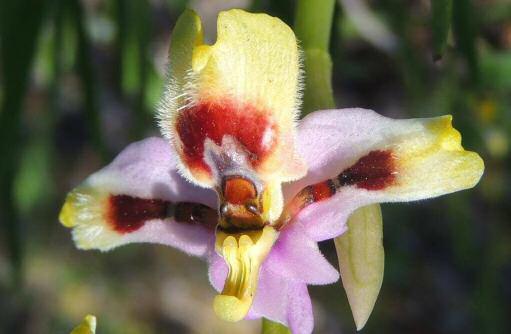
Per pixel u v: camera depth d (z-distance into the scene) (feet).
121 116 0.78
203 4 0.74
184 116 0.30
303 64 0.31
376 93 0.86
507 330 0.77
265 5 0.42
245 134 0.30
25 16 0.41
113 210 0.32
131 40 0.45
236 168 0.30
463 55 0.39
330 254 0.76
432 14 0.32
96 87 0.44
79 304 0.79
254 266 0.29
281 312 0.30
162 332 0.79
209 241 0.31
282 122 0.30
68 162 0.83
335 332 0.79
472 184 0.29
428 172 0.29
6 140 0.42
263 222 0.30
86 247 0.32
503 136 0.62
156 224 0.32
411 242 0.82
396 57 0.54
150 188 0.32
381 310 0.81
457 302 0.81
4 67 0.41
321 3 0.32
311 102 0.32
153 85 0.49
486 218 0.75
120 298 0.80
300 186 0.30
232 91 0.30
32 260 0.79
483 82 0.54
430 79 0.56
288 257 0.30
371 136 0.30
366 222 0.30
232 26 0.29
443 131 0.29
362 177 0.30
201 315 0.81
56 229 0.80
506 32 0.71
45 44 0.49
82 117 0.84
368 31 0.59
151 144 0.32
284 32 0.29
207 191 0.31
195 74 0.29
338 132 0.30
